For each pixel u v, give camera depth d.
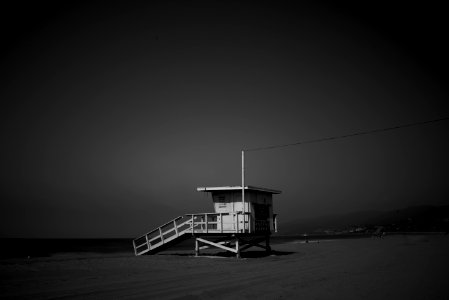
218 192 27.95
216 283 14.82
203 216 27.92
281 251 36.69
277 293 12.49
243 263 23.53
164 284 14.84
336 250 37.41
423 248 36.81
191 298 11.84
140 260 26.02
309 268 20.11
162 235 30.16
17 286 14.71
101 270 20.16
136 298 11.95
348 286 13.82
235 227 26.16
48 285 14.95
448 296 11.91
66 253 55.69
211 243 28.41
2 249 73.88
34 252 59.38
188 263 23.72
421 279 15.55
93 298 12.06
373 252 32.88
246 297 11.87
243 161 27.67
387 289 13.16
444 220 192.62
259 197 28.62
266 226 29.08
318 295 12.11
